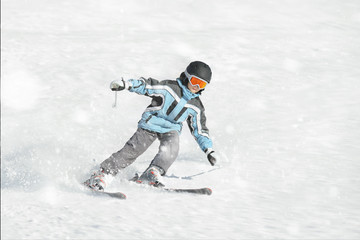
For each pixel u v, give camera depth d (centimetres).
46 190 1115
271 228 841
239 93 2320
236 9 5062
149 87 1166
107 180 1123
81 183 1192
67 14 5081
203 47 3531
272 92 2305
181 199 1022
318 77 2531
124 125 2005
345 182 1138
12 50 3562
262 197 1036
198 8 5184
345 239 793
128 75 2894
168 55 3344
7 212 937
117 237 782
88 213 919
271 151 1420
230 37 3847
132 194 1075
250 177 1195
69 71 3002
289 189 1093
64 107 2345
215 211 938
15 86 2766
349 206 973
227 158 1376
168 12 5106
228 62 3059
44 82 2814
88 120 2102
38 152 1565
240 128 1738
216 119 1916
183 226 845
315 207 965
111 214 912
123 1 5638
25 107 2409
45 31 4350
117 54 3400
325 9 4928
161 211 934
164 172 1166
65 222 862
